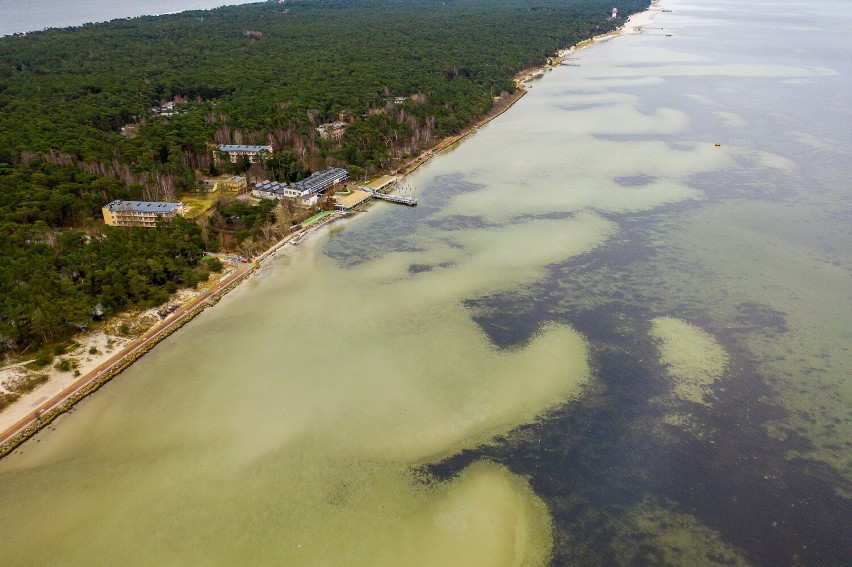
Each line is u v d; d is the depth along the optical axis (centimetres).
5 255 13250
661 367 11238
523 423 9956
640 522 8225
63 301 11919
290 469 9150
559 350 11731
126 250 14075
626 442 9531
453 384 10869
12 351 11381
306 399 10569
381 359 11594
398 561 7738
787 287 13750
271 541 8031
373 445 9556
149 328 12562
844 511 8306
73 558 7869
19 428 9838
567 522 8250
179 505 8588
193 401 10581
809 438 9519
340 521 8300
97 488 8875
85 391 10738
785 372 11006
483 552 7844
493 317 12900
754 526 8125
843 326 12275
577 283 14150
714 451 9325
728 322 12531
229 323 12925
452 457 9325
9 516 8462
